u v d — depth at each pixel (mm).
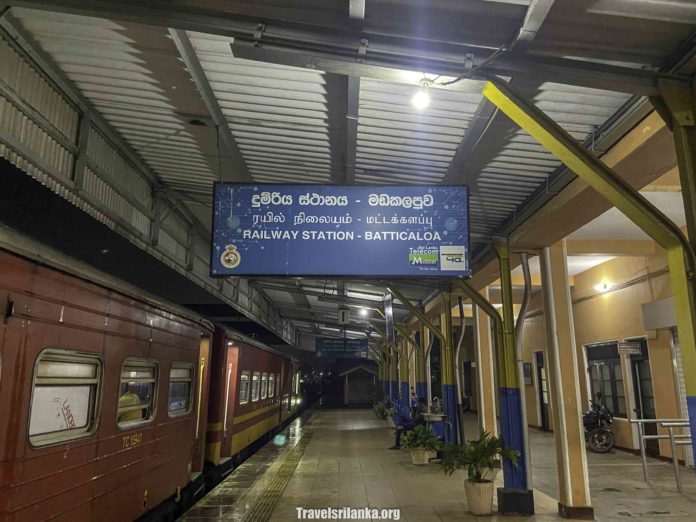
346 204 5426
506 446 6918
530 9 2926
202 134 5762
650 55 3416
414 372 19797
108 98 5199
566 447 6668
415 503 7242
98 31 4117
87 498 4352
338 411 29141
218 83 4680
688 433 9461
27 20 4031
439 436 11469
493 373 10914
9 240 3371
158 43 4184
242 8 3328
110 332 4781
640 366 10953
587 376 12820
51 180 4867
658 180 6375
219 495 7664
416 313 11312
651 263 10172
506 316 7238
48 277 3811
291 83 4582
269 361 15219
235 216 5395
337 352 30938
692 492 7805
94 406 4527
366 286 13148
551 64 3383
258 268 5293
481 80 3512
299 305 20297
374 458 11141
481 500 6641
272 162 6344
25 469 3492
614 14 3066
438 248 5320
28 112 4469
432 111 4699
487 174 5883
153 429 5902
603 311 12109
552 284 7160
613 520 6430
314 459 11008
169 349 6414
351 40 3404
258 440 14062
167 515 6512
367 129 5117
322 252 5328
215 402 9711
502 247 7391
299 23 3377
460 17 3211
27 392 3531
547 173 5789
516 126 4793
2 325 3285
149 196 7422
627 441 11188
